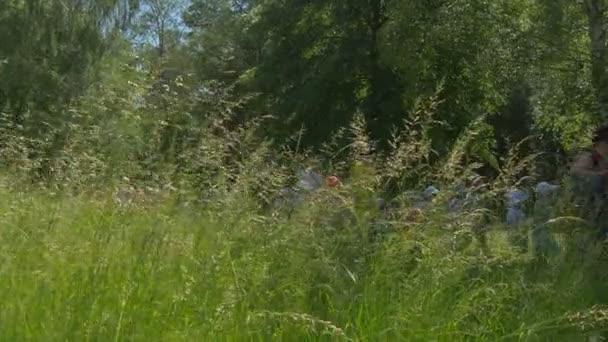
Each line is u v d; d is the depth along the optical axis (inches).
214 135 202.4
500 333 149.3
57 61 914.1
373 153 173.0
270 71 883.4
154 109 218.8
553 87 664.4
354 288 152.5
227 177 181.0
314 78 848.9
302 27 887.7
